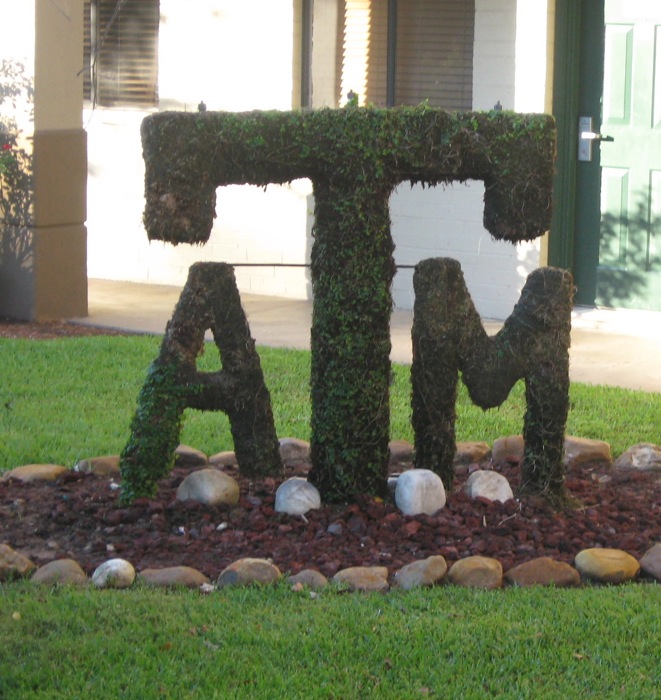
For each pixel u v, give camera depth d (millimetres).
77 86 11281
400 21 11664
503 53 10883
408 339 10383
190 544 5586
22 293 11258
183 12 12680
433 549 5477
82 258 11461
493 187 5824
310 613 4738
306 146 5645
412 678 4262
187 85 12758
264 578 5086
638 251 10773
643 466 6891
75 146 11305
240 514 5887
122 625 4641
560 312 5883
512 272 11023
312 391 5980
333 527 5672
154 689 4168
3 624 4633
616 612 4754
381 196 5762
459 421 7777
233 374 6113
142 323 11156
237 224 12664
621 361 9453
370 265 5777
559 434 5996
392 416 7879
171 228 5562
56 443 7203
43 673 4273
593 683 4227
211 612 4750
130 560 5422
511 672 4305
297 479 5965
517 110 10812
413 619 4680
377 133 5656
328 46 12070
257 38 12273
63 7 11047
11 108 11047
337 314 5805
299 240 12328
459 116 5727
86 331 10867
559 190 10859
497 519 5789
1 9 10961
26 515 6020
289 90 12141
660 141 10531
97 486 6441
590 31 10680
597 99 10734
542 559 5191
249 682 4223
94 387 8602
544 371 5902
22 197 11125
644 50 10469
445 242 11391
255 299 12352
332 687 4184
